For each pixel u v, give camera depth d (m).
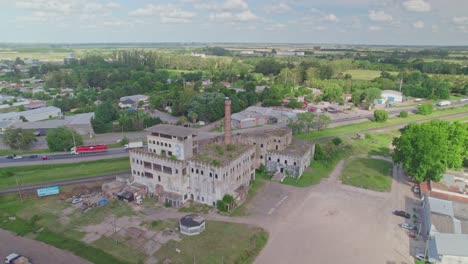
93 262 68.00
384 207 92.31
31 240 75.50
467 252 66.56
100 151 136.62
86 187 101.25
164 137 95.38
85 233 78.31
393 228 82.00
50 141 135.75
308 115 169.38
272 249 73.44
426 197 88.56
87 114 190.75
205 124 188.62
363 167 121.75
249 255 71.25
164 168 94.06
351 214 88.44
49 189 96.88
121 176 106.19
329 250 73.19
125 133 168.38
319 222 84.38
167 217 85.81
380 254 71.94
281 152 114.06
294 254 71.75
